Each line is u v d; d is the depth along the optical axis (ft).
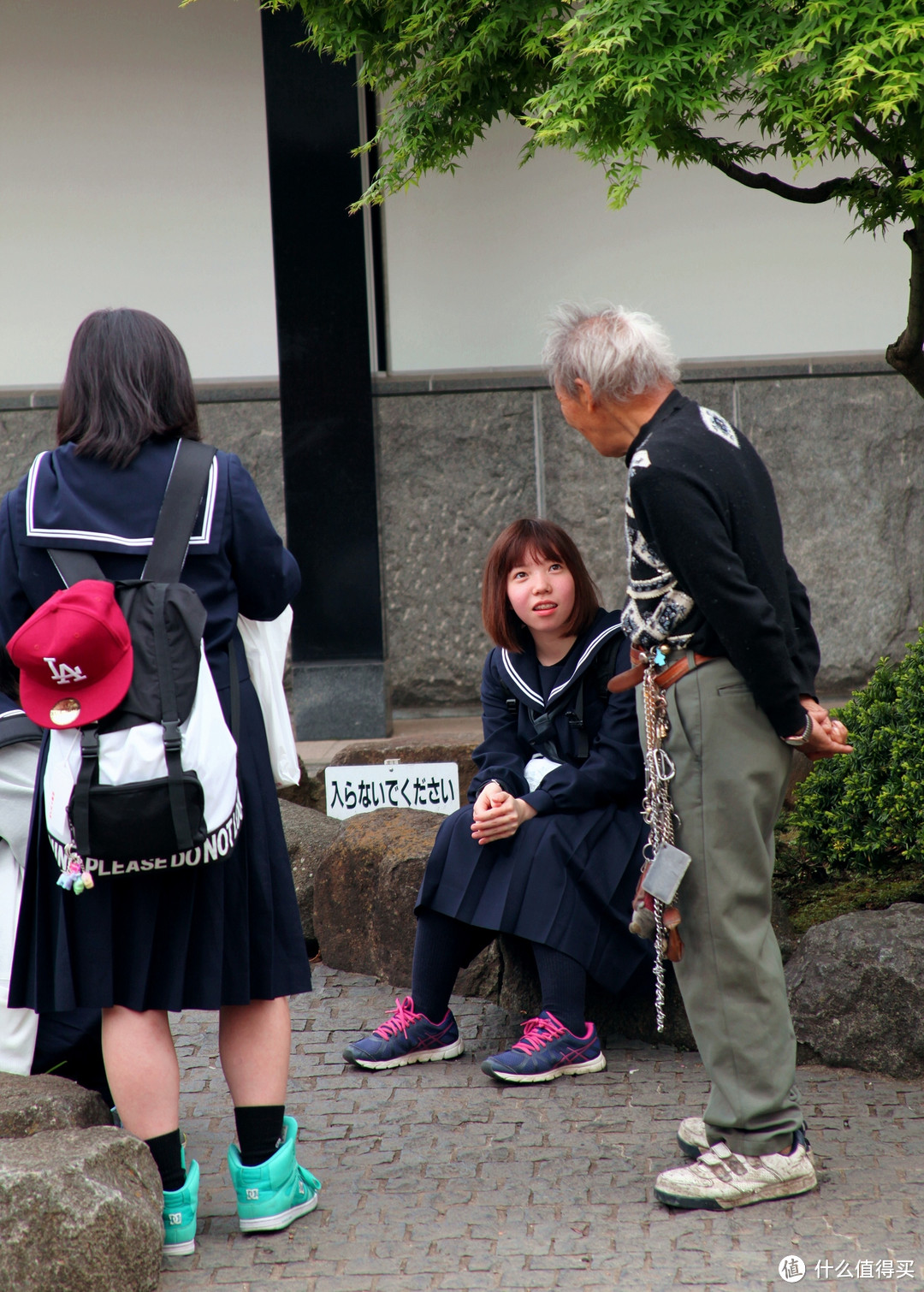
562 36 20.36
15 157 46.96
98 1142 14.93
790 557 47.65
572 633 22.57
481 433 47.39
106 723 14.61
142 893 15.29
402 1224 16.24
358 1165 17.89
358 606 44.16
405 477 47.78
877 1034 20.08
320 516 43.96
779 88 18.04
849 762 25.44
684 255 47.01
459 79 23.15
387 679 44.68
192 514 15.42
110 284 47.39
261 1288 14.89
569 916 20.99
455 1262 15.31
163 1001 15.40
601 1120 19.03
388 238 47.34
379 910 25.21
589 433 17.34
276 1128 16.24
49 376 47.78
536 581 22.08
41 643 14.37
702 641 16.01
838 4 17.21
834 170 46.32
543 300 47.39
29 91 46.65
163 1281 15.11
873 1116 18.70
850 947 20.58
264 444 47.21
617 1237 15.74
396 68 24.66
